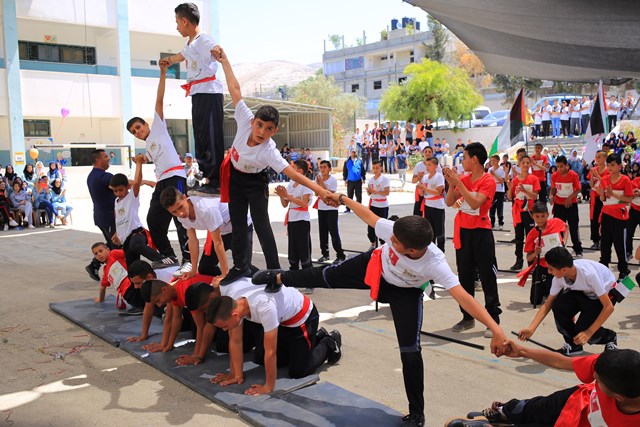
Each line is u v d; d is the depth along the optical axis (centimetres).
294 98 4859
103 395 411
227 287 421
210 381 422
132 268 507
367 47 5431
